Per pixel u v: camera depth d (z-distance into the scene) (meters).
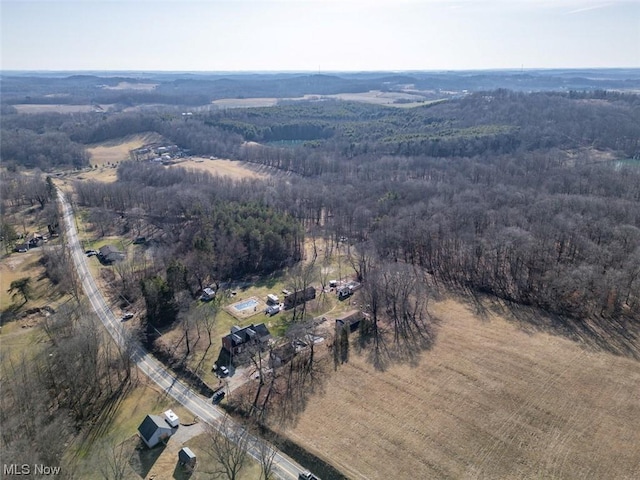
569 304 133.88
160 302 136.50
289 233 179.25
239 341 120.31
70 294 151.38
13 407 91.62
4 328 132.00
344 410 98.38
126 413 100.25
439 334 125.19
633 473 79.94
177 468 84.44
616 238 145.00
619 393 98.75
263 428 94.56
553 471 81.06
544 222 160.88
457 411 96.00
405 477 81.38
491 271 154.88
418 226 167.50
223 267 166.38
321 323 134.00
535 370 107.31
